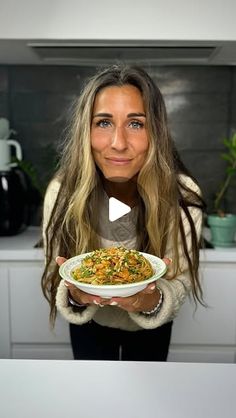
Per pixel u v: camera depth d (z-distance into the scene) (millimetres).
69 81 1827
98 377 595
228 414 521
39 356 1575
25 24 1300
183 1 1288
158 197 901
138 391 565
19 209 1699
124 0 1286
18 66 1812
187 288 910
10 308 1535
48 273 997
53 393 560
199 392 563
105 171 857
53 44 1389
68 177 925
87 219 934
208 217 1572
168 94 1835
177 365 625
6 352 1565
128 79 826
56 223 953
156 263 736
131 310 728
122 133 812
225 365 625
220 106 1846
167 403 541
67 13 1294
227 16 1296
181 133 1869
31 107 1855
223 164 1891
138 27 1303
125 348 1104
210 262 1491
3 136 1708
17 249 1497
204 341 1547
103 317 1037
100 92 824
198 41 1336
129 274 669
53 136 1876
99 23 1300
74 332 1129
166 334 1122
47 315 1538
